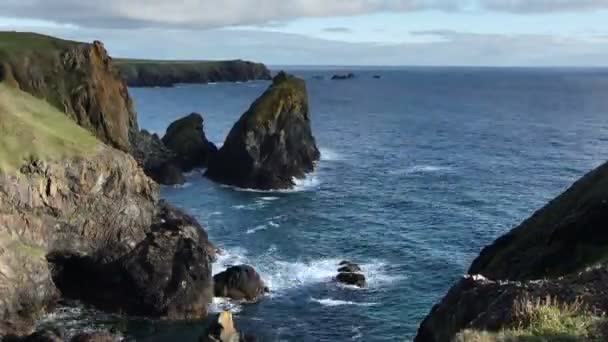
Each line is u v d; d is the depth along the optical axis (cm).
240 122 9725
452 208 8375
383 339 4638
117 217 5453
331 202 8638
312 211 8144
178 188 9288
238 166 9488
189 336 4656
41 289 4859
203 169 10562
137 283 5012
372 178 10275
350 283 5641
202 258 5203
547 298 2258
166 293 4972
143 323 4872
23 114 5778
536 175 10719
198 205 8369
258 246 6681
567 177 10569
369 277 5844
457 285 3144
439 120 19512
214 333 4128
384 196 9012
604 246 3152
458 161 12069
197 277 5094
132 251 5322
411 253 6512
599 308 2203
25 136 5188
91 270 5266
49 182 5056
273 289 5512
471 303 2748
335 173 10600
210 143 11088
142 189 5806
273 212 8062
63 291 5319
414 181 10088
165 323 4878
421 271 6009
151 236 5422
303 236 7056
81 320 4869
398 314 5062
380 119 19350
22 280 4716
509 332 2042
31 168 4988
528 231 4034
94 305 5144
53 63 7969
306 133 10625
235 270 5362
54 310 5003
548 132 16675
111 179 5459
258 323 4853
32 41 8156
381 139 14962
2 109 5400
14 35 8269
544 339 1962
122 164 5591
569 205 3919
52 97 7762
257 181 9356
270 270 5962
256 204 8462
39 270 4853
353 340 4619
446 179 10275
